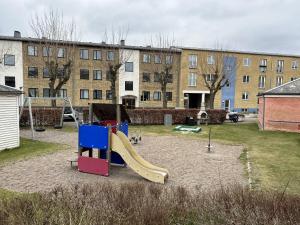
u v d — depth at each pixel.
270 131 20.94
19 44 36.69
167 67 35.16
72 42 28.42
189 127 21.78
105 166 8.80
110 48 39.25
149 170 8.34
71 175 8.77
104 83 40.88
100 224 3.56
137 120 24.09
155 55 41.12
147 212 3.97
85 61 39.84
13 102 12.95
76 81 39.62
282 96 20.78
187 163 10.65
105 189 5.18
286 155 12.28
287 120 20.72
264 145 14.88
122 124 10.13
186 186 7.86
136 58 41.47
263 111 21.77
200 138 16.97
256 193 5.07
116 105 10.23
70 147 13.21
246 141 16.23
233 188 5.80
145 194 4.97
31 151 12.27
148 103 42.84
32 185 7.77
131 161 8.49
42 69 37.66
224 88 44.97
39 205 4.06
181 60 42.78
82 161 9.11
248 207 4.23
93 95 40.62
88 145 8.98
